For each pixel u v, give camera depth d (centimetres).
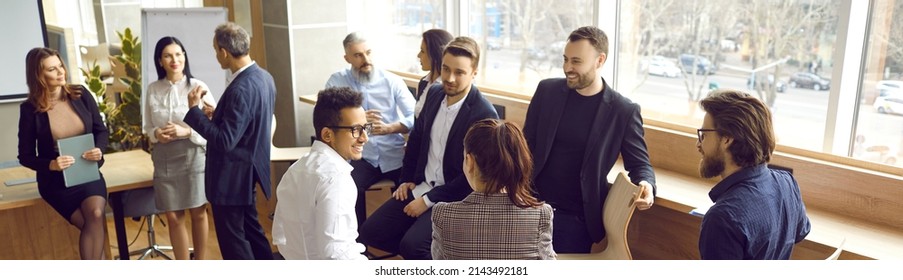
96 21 774
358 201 404
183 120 335
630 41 384
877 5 280
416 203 328
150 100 363
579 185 306
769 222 184
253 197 346
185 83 366
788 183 197
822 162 293
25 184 368
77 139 334
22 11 512
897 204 267
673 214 330
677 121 363
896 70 277
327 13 541
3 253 385
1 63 509
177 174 365
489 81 476
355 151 231
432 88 353
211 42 459
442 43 379
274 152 430
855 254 242
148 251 436
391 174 416
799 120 312
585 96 305
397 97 429
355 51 418
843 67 288
